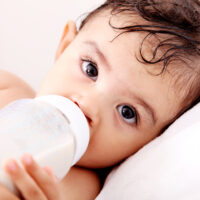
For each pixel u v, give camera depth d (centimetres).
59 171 62
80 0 152
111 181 82
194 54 87
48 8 153
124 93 81
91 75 84
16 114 62
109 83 81
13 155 56
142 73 82
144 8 90
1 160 55
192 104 91
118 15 89
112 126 83
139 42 83
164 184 68
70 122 67
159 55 82
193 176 65
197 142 69
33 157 57
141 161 77
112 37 85
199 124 73
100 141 83
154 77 82
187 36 87
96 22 91
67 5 152
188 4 97
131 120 86
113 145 86
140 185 72
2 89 115
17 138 58
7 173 53
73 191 88
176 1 96
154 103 85
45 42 153
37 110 64
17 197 57
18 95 116
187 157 68
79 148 68
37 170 54
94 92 80
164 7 92
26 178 53
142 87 82
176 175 67
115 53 83
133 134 87
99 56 84
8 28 153
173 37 85
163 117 88
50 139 60
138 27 85
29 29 153
